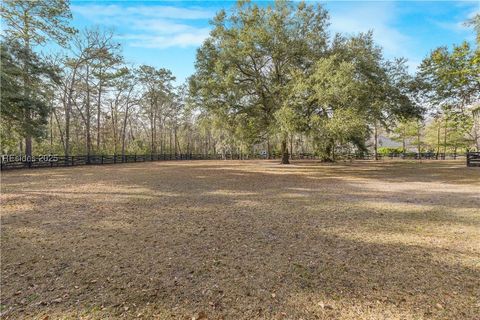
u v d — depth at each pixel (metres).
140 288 3.37
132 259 4.23
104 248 4.70
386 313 2.82
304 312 2.86
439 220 6.36
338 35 21.56
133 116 47.16
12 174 17.02
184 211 7.37
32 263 4.09
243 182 13.35
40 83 21.97
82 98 36.09
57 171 19.42
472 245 4.76
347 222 6.25
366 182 13.38
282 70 22.17
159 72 42.34
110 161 30.98
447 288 3.31
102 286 3.42
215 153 52.62
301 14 21.11
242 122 21.48
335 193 10.21
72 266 3.99
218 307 2.96
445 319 2.71
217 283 3.48
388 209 7.52
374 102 19.86
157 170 20.61
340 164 27.22
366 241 5.00
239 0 21.77
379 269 3.85
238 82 21.59
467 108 21.17
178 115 49.91
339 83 15.22
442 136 44.72
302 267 3.93
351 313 2.83
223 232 5.56
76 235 5.37
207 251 4.55
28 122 19.97
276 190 10.94
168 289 3.35
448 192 10.19
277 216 6.83
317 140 18.12
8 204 8.16
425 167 22.58
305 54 21.20
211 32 21.59
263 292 3.26
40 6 22.17
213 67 20.41
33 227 5.88
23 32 22.66
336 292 3.25
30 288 3.38
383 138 68.94
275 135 19.69
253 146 24.09
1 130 19.97
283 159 27.44
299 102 17.61
